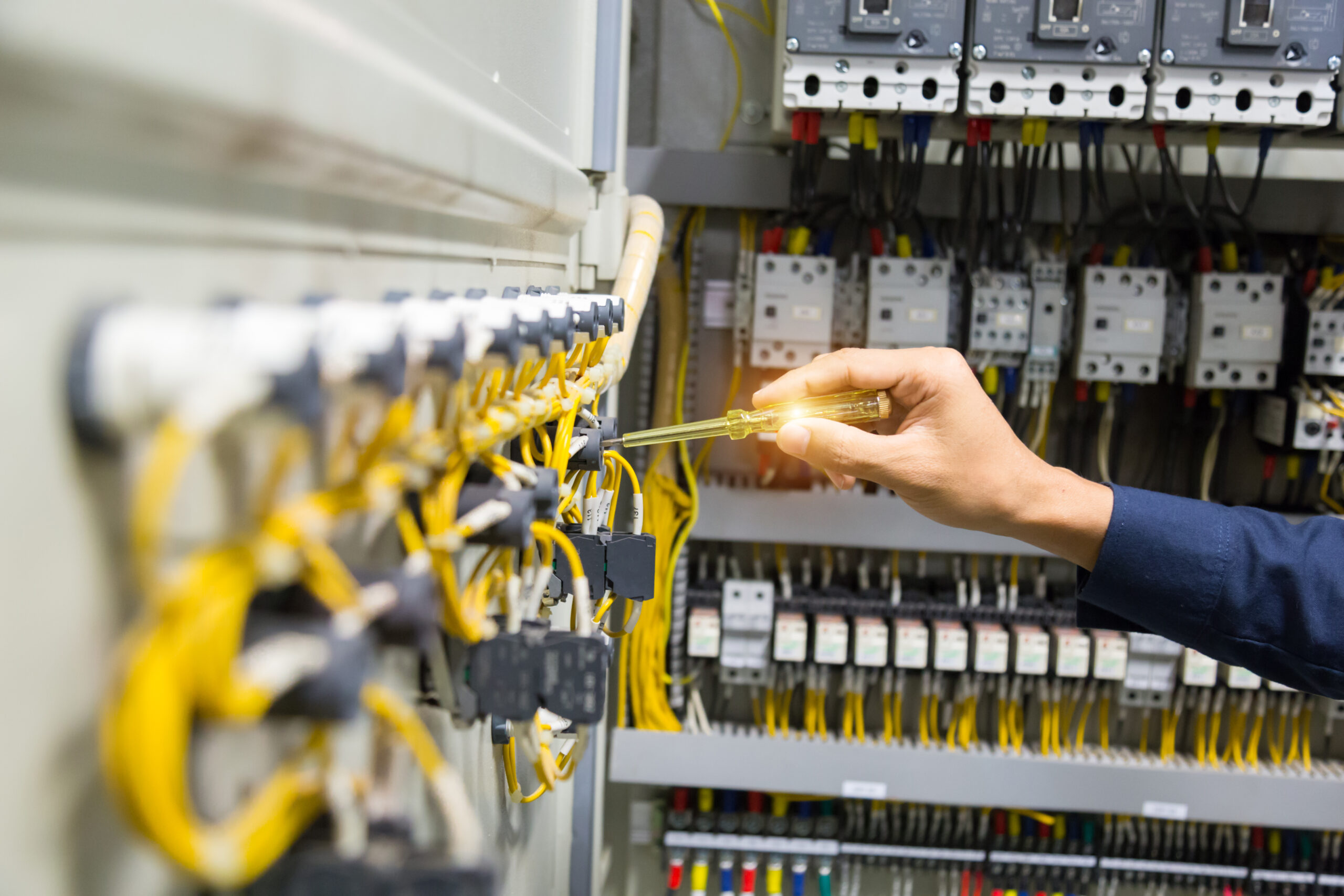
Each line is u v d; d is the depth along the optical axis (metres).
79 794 0.23
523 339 0.46
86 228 0.22
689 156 1.53
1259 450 1.70
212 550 0.27
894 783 1.52
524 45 0.70
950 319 1.56
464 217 0.54
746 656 1.59
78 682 0.23
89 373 0.21
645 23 1.65
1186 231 1.65
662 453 1.56
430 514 0.37
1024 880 1.71
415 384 0.35
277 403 0.23
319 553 0.27
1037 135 1.35
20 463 0.20
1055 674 1.63
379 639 0.33
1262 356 1.48
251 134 0.27
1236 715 1.64
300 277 0.34
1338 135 1.34
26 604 0.21
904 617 1.61
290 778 0.27
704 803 1.65
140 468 0.24
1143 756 1.62
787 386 0.95
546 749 0.52
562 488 0.57
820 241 1.55
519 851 0.81
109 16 0.19
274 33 0.26
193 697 0.22
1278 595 0.95
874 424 1.02
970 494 0.93
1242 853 1.67
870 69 1.27
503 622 0.49
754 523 1.58
